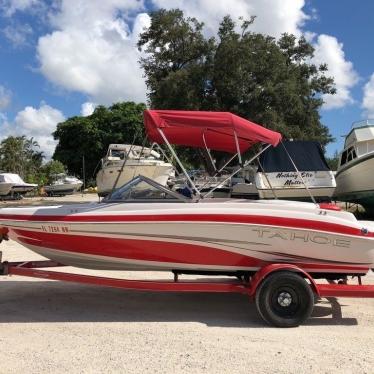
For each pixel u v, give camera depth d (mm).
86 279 5832
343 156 18453
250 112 26453
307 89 29703
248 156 10562
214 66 26594
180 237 5672
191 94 26031
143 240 5707
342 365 4355
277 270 5480
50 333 5168
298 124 29594
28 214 5848
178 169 7637
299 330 5375
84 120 58500
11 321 5582
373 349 4777
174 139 7242
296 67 30062
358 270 5812
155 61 28906
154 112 6074
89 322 5574
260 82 27094
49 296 6633
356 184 16578
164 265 5848
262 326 5500
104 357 4488
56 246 5883
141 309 6137
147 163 18531
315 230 5609
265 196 14867
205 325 5512
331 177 14859
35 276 5895
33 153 55906
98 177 21656
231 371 4191
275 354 4598
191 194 6297
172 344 4848
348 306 6355
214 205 5715
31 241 5938
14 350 4656
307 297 5453
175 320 5703
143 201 5973
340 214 5812
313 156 14969
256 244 5668
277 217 5605
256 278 5496
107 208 5777
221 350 4688
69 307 6160
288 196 14984
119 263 5926
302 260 5750
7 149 51938
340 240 5656
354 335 5219
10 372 4133
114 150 21484
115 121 57969
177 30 28031
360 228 5664
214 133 6898
